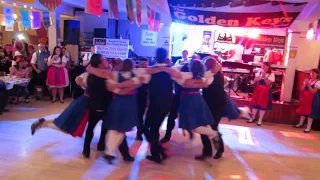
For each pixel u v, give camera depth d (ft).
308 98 17.10
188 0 17.88
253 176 10.63
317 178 10.76
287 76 20.31
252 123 18.66
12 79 18.79
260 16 18.29
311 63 26.48
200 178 10.23
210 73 10.94
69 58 23.85
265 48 31.37
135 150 12.64
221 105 11.49
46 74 21.77
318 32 18.88
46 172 10.05
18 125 15.11
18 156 11.23
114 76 10.27
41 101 21.43
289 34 20.43
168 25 22.18
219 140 11.62
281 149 13.84
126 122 10.12
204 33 32.96
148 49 33.12
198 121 10.77
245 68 24.20
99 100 10.53
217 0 17.60
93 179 9.74
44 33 31.22
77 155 11.69
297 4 16.76
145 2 15.84
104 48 18.22
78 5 25.70
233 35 32.14
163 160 11.69
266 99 17.83
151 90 10.86
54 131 14.42
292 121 18.99
